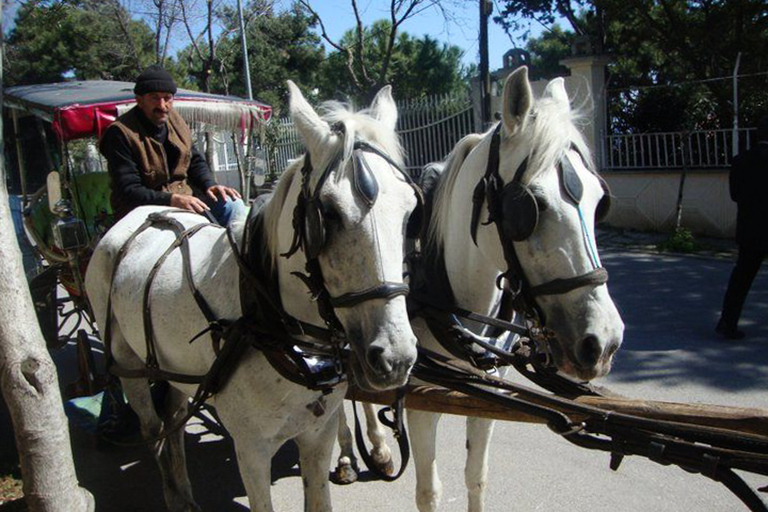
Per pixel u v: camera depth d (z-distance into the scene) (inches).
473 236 97.8
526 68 88.4
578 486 137.7
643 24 469.7
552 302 85.6
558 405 80.8
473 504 114.1
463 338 100.8
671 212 385.4
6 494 139.3
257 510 95.6
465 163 102.7
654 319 241.6
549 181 85.0
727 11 410.9
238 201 146.0
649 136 391.9
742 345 211.6
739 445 68.5
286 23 985.5
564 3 547.5
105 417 154.1
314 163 79.7
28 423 87.2
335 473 146.9
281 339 89.0
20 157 217.3
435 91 904.3
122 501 142.3
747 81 385.1
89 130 165.5
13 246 86.5
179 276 107.3
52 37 722.8
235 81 1009.5
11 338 85.8
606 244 372.8
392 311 74.2
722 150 370.9
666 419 77.6
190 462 158.2
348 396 106.3
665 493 133.9
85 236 150.3
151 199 135.9
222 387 95.0
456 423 170.7
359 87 767.7
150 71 141.9
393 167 79.6
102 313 133.4
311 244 76.4
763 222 201.6
